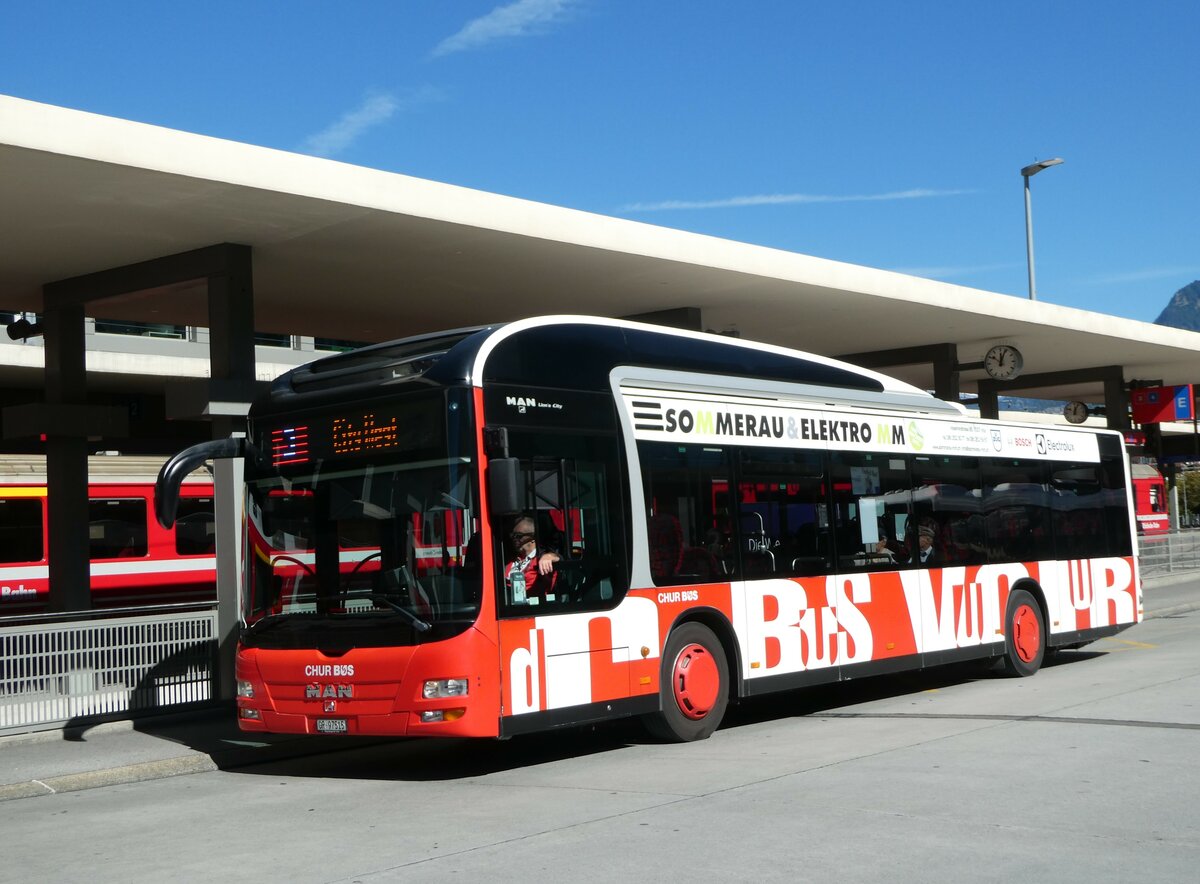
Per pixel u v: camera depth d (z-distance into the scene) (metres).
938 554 14.13
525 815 8.09
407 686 9.49
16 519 23.69
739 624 11.68
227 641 13.67
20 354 27.66
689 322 20.44
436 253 15.90
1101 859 6.32
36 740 12.04
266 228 14.33
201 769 11.20
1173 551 31.80
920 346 26.30
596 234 15.84
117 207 13.30
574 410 10.50
